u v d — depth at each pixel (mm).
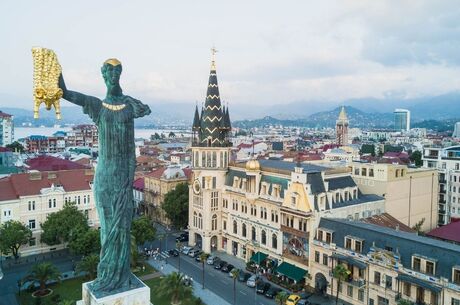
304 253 95562
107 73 38312
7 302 83500
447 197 143875
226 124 124688
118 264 39031
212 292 91750
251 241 111312
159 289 83438
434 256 71500
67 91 36281
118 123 38125
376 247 80375
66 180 123625
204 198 120312
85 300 39656
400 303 67438
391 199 111312
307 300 85125
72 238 101250
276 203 102750
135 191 174375
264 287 91750
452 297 67312
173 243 130500
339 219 94000
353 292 84438
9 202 110000
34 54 33969
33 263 106938
